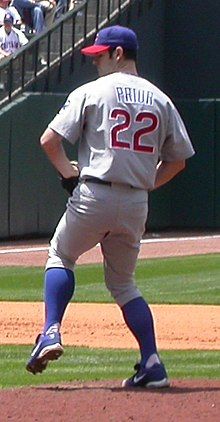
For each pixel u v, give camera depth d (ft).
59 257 57.52
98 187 55.83
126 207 56.13
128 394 56.49
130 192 56.34
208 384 60.85
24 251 169.37
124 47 57.41
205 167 208.95
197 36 217.56
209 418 51.72
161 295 119.65
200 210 210.38
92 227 56.39
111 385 61.62
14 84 184.65
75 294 120.16
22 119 183.21
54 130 55.88
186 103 209.36
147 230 207.92
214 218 209.36
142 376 58.49
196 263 150.20
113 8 204.74
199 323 101.60
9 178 181.78
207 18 216.74
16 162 182.80
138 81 57.11
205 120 208.03
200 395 56.39
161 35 218.79
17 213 184.03
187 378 67.41
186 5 217.77
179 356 82.53
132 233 57.11
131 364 77.82
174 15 218.79
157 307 111.24
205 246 178.70
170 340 92.38
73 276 57.62
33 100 185.16
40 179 187.93
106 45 57.52
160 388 58.34
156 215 208.95
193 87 218.18
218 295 120.16
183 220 211.82
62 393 57.16
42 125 187.32
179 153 58.29
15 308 110.22
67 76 195.83
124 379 66.13
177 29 218.79
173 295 119.85
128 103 56.13
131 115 56.08
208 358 81.30
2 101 181.27
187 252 168.66
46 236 190.80
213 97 216.95
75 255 57.52
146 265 147.64
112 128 55.72
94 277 136.15
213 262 151.33
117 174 55.67
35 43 189.16
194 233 206.28
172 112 57.67
